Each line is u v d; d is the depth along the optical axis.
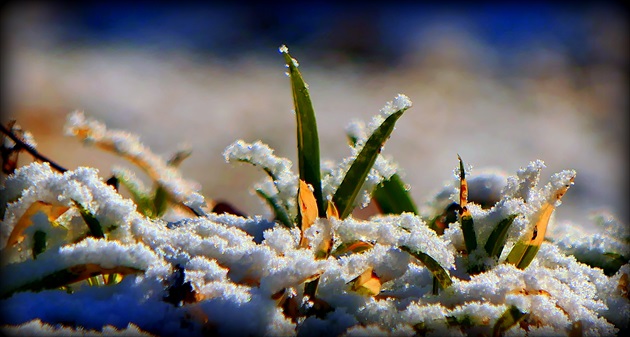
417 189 2.23
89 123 0.83
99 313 0.69
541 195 0.75
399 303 0.72
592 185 2.34
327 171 0.83
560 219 1.93
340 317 0.71
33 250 0.71
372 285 0.72
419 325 0.71
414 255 0.72
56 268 0.69
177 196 0.84
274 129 2.77
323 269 0.70
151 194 0.86
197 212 0.82
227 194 1.99
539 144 2.76
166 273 0.70
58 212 0.72
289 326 0.70
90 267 0.69
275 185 0.78
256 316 0.69
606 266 0.80
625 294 0.75
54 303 0.69
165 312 0.69
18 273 0.69
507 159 2.61
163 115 2.78
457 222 0.76
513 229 0.75
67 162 2.03
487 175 0.83
